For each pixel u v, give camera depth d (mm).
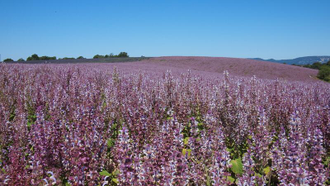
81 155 4652
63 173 5062
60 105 8156
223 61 63469
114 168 5672
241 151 7051
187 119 8328
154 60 69438
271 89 12867
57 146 5176
